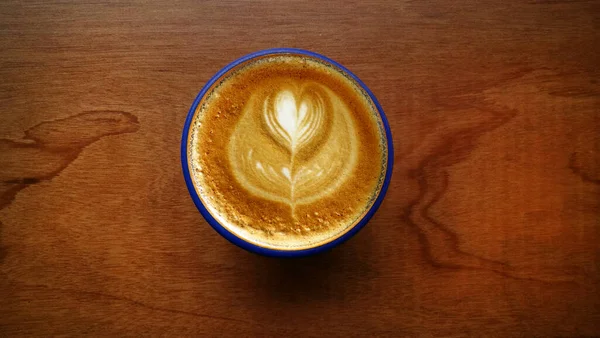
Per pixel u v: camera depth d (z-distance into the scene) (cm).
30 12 20
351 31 21
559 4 21
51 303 19
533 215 20
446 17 21
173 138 20
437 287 19
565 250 19
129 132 20
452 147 20
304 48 20
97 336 18
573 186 20
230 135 19
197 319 19
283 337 19
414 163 20
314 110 19
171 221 19
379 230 19
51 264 19
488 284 19
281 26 20
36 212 19
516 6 21
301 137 19
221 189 19
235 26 20
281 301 19
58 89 20
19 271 19
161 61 20
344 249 19
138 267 19
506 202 20
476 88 20
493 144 20
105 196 19
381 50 20
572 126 20
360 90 19
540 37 21
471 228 19
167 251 19
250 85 20
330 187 19
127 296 19
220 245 19
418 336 19
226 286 19
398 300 19
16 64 20
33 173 19
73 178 19
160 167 19
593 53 21
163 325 19
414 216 19
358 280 19
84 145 20
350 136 19
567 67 21
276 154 19
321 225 18
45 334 18
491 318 19
